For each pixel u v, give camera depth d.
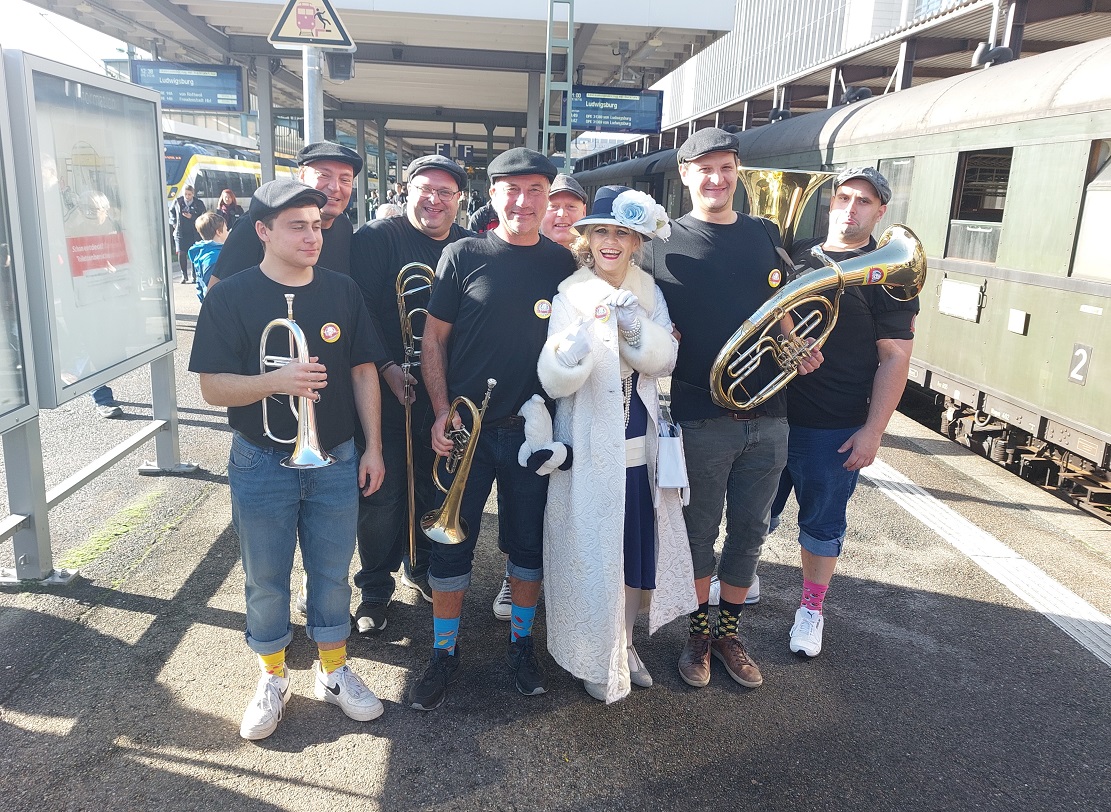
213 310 2.53
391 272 3.32
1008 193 5.81
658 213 2.66
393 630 3.44
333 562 2.77
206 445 5.62
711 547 3.12
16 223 3.23
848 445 3.12
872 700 3.06
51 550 3.80
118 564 3.85
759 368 3.03
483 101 20.02
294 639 3.34
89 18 12.34
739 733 2.84
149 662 3.09
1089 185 5.04
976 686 3.16
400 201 18.89
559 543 2.83
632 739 2.78
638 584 2.89
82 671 3.01
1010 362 5.79
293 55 13.37
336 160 3.21
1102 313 4.87
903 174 7.29
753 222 3.05
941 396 7.60
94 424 6.13
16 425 3.28
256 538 2.64
